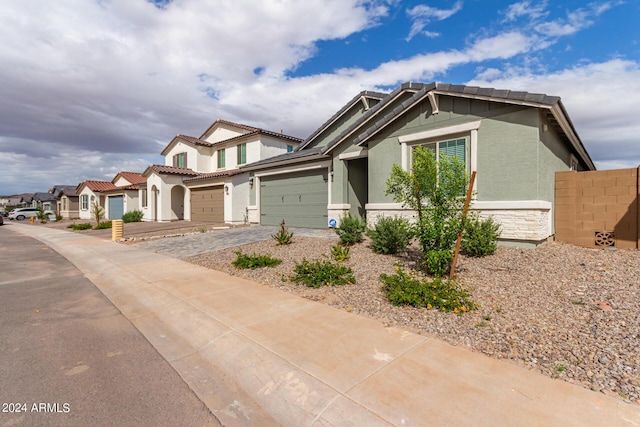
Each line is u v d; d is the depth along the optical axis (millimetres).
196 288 6289
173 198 24438
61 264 9602
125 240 13812
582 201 8477
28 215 42000
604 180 8156
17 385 3174
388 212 10492
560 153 9938
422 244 6363
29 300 5996
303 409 2738
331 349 3633
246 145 22312
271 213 16656
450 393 2781
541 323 4074
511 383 2910
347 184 12898
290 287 6230
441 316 4477
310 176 14531
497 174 8328
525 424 2398
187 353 3912
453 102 9047
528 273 6098
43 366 3553
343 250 8148
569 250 7590
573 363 3205
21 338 4293
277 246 10156
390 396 2768
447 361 3314
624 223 7863
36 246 13836
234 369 3463
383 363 3303
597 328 3855
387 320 4477
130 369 3518
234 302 5379
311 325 4336
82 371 3461
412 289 5016
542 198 8047
